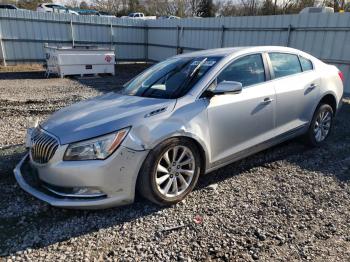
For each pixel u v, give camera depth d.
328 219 3.04
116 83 12.80
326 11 10.02
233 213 3.14
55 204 2.86
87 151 2.82
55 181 2.91
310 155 4.66
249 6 33.41
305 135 4.80
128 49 20.33
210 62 3.73
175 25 17.58
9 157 4.57
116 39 19.70
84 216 3.08
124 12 49.19
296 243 2.69
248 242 2.71
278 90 4.07
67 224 2.96
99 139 2.83
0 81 13.09
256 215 3.10
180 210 3.19
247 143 3.83
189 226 2.93
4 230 2.86
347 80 9.47
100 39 19.22
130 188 2.96
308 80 4.53
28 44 17.30
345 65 9.46
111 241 2.73
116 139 2.85
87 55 14.27
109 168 2.82
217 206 3.26
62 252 2.59
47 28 17.55
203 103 3.36
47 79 13.77
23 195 3.47
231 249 2.62
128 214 3.12
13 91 10.77
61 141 2.88
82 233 2.83
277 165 4.29
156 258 2.52
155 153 3.00
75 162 2.82
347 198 3.43
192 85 3.48
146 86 3.84
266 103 3.91
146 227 2.92
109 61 14.96
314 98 4.62
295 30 10.76
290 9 29.03
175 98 3.36
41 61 17.92
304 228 2.89
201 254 2.57
